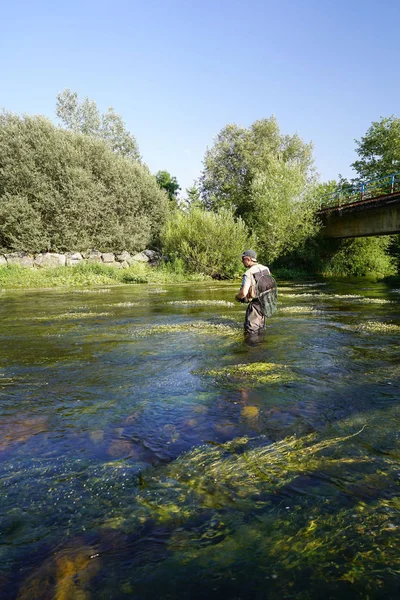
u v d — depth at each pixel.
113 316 8.52
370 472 2.06
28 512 1.79
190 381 3.76
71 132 26.08
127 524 1.69
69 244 24.48
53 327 7.16
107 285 19.47
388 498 1.83
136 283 20.70
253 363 4.35
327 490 1.90
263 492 1.90
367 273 29.39
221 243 23.78
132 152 41.38
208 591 1.33
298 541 1.55
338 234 27.77
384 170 34.56
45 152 24.05
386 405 3.03
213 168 36.97
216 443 2.45
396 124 34.28
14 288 18.52
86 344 5.62
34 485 2.01
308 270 29.19
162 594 1.32
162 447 2.41
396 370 4.00
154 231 28.06
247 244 25.02
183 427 2.70
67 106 39.31
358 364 4.26
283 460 2.21
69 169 24.00
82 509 1.81
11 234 23.58
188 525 1.67
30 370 4.30
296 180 27.94
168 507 1.80
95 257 25.23
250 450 2.34
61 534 1.64
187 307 9.98
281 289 15.95
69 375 4.09
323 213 28.16
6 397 3.42
